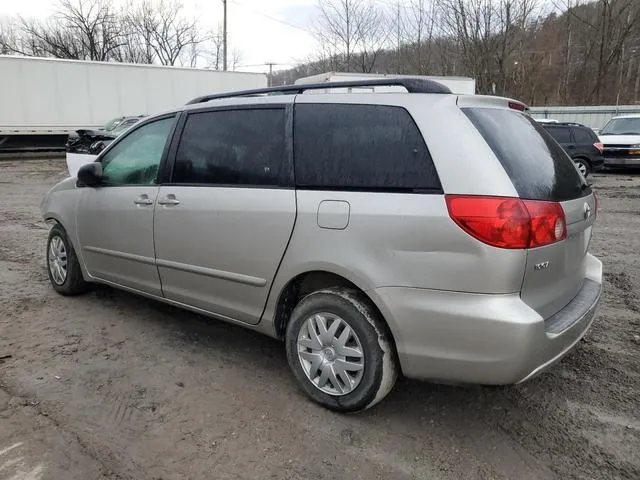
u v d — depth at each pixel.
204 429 2.87
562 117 25.80
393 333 2.71
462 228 2.48
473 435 2.84
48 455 2.62
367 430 2.87
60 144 21.61
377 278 2.69
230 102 3.51
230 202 3.29
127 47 40.94
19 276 5.56
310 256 2.92
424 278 2.58
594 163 14.95
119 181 4.18
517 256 2.45
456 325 2.52
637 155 15.23
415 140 2.70
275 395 3.21
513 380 2.51
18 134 20.23
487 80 25.62
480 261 2.45
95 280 4.54
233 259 3.31
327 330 2.97
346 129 2.94
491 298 2.46
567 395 3.24
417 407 3.10
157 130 3.94
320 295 2.96
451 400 3.19
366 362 2.81
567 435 2.84
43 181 14.88
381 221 2.68
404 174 2.69
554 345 2.60
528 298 2.57
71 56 38.78
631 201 11.05
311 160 3.01
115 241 4.15
